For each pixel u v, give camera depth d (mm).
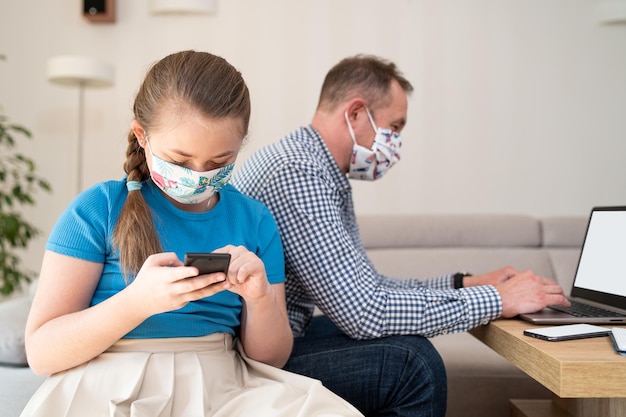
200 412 899
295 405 908
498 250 2701
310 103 3871
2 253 3377
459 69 3836
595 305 1434
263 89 3873
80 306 962
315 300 1282
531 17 3820
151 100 955
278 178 1293
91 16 3771
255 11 3865
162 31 3881
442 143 3838
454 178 3838
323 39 3867
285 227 1278
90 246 969
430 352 1213
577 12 3809
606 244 1492
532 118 3822
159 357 958
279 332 1084
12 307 1746
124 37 3887
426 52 3844
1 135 3410
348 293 1238
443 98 3840
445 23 3836
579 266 1610
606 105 3820
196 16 3875
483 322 1261
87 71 3432
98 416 871
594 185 3818
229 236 1092
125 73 3895
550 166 3818
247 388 1008
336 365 1222
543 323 1203
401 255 2658
